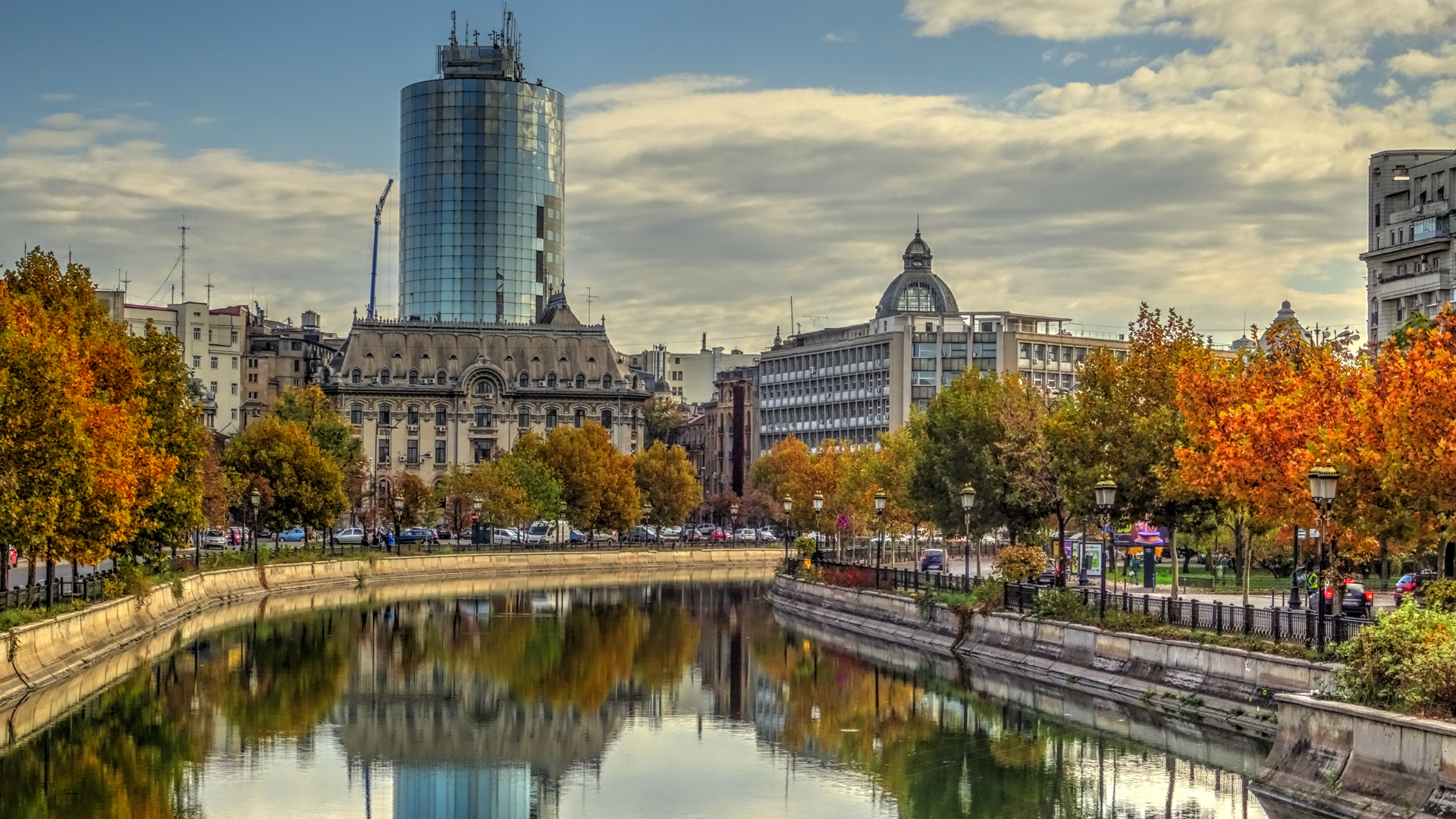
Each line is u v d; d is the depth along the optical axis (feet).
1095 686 215.92
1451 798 123.03
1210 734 186.70
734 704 232.53
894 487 390.83
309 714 220.84
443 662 277.85
